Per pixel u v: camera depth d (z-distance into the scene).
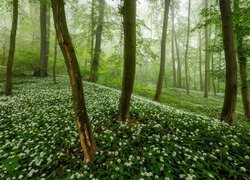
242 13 9.29
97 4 18.86
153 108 8.52
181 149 4.80
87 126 4.45
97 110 7.91
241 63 11.56
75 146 5.14
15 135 6.21
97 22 18.00
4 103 9.65
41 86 14.95
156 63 31.83
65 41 3.98
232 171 4.02
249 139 5.44
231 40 7.15
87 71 22.42
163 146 5.02
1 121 7.33
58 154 4.76
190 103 15.77
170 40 34.88
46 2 14.43
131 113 7.45
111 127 6.29
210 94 25.47
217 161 4.40
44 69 20.64
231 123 7.14
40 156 4.69
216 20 10.36
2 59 27.27
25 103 9.73
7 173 4.34
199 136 5.54
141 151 4.74
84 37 19.56
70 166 4.36
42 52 20.39
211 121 6.88
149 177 3.81
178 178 3.89
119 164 4.22
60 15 3.90
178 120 6.79
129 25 6.24
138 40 14.15
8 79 11.78
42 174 4.16
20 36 30.02
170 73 36.06
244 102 11.80
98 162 4.39
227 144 5.04
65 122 6.77
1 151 5.14
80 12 19.55
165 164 4.19
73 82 4.20
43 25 20.00
